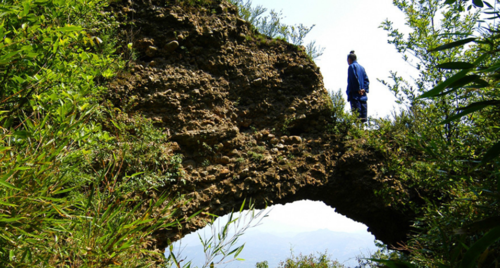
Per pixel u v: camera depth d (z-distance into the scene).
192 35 6.39
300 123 7.25
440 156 2.96
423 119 4.31
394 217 7.28
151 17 6.14
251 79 6.88
